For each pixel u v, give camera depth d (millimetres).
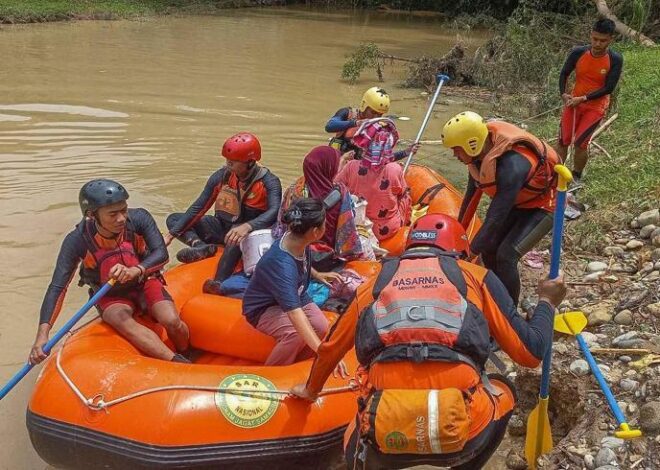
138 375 3619
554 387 4074
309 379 3408
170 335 4273
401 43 19859
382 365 2830
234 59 15469
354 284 4492
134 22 20297
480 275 2986
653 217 5543
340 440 3678
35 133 9406
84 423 3523
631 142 7492
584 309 4648
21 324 5105
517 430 4035
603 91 6617
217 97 11844
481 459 3109
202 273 4969
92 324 4137
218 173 5316
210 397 3535
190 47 16656
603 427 3660
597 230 5660
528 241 4457
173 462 3410
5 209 6949
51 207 7043
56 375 3707
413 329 2793
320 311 4062
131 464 3434
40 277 5754
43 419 3588
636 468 3375
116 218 3896
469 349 2811
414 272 2924
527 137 4188
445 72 14102
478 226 5887
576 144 6820
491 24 23125
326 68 15148
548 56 13664
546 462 3576
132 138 9383
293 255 3789
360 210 5043
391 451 2758
